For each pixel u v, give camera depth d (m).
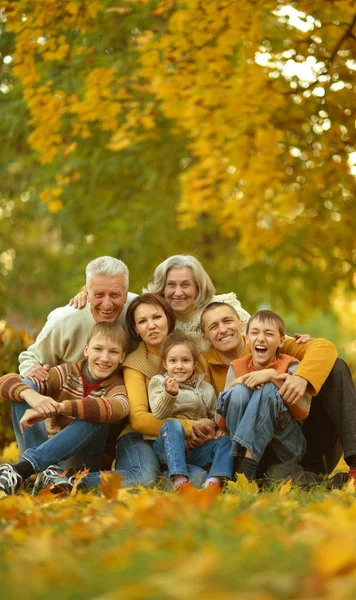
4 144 12.88
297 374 4.29
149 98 9.77
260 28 7.74
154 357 4.76
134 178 13.15
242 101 8.25
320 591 1.47
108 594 1.51
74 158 12.39
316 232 10.81
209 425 4.52
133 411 4.52
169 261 5.05
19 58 8.02
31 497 3.75
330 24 8.01
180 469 4.26
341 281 12.44
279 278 13.41
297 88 8.51
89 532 2.41
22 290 16.08
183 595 1.41
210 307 4.76
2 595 1.59
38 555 1.99
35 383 4.64
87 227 13.66
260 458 4.23
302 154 9.36
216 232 14.20
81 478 3.99
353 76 8.42
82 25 8.05
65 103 8.62
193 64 8.07
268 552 1.78
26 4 7.69
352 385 4.43
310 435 4.62
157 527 2.33
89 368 4.66
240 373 4.55
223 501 3.14
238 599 1.38
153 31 8.60
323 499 3.35
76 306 5.01
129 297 5.15
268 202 9.99
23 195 14.60
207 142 8.83
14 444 6.86
